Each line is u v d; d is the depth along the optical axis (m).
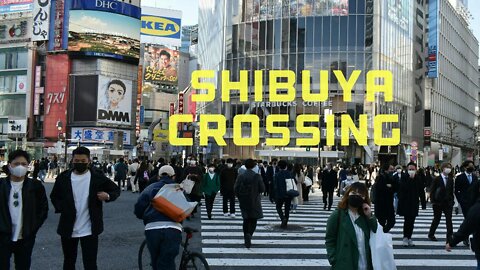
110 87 73.94
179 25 97.88
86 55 72.88
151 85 108.06
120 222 14.59
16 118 76.00
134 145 75.94
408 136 60.88
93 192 6.29
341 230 4.74
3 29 78.81
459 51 97.75
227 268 8.62
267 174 21.97
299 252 10.23
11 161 6.00
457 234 5.62
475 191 8.48
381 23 53.97
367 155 50.88
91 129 71.62
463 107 100.62
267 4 56.47
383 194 10.97
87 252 6.23
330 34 53.69
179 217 6.01
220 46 60.88
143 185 22.44
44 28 74.81
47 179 40.59
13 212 5.91
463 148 97.75
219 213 17.59
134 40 76.12
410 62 62.72
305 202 23.52
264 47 56.06
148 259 9.07
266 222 15.25
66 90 73.31
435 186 11.59
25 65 77.12
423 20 69.44
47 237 11.57
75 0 73.19
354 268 4.60
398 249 10.86
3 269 5.79
